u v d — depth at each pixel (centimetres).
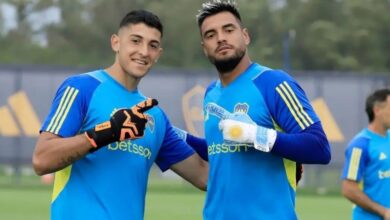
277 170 700
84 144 650
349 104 2633
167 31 6234
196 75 2600
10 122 2608
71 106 678
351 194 971
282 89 686
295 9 6088
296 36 5928
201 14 704
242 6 6141
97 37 6444
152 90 2594
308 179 2944
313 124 678
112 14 6488
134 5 6512
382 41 5950
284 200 700
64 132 670
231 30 696
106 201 680
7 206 2003
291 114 681
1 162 2612
